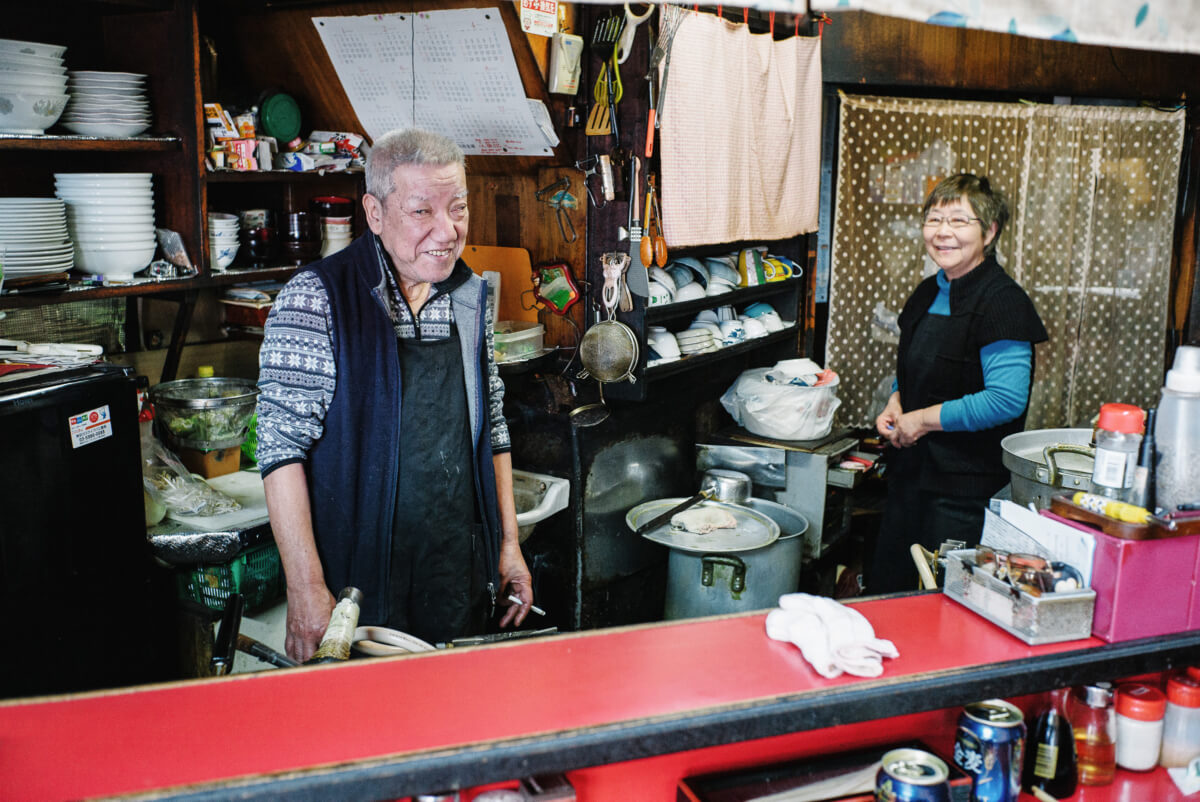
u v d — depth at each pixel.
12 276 2.29
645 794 1.38
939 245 2.82
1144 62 4.69
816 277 4.24
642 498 3.39
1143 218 4.79
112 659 2.40
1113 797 1.49
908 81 4.20
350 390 2.01
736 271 3.58
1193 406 1.51
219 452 2.91
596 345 2.87
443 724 1.20
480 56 2.72
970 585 1.61
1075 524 1.56
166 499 2.62
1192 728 1.54
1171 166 4.76
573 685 1.31
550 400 3.04
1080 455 2.40
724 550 2.86
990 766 1.36
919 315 3.02
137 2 2.52
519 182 3.07
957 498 2.91
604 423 3.12
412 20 2.74
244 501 2.73
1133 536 1.45
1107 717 1.50
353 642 1.60
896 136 4.22
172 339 2.96
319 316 1.98
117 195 2.51
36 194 2.72
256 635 2.54
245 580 2.60
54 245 2.40
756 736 1.26
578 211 2.98
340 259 2.06
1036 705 1.61
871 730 1.51
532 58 2.68
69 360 2.37
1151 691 1.55
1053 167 4.52
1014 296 2.74
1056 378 4.77
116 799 1.02
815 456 3.52
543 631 1.62
